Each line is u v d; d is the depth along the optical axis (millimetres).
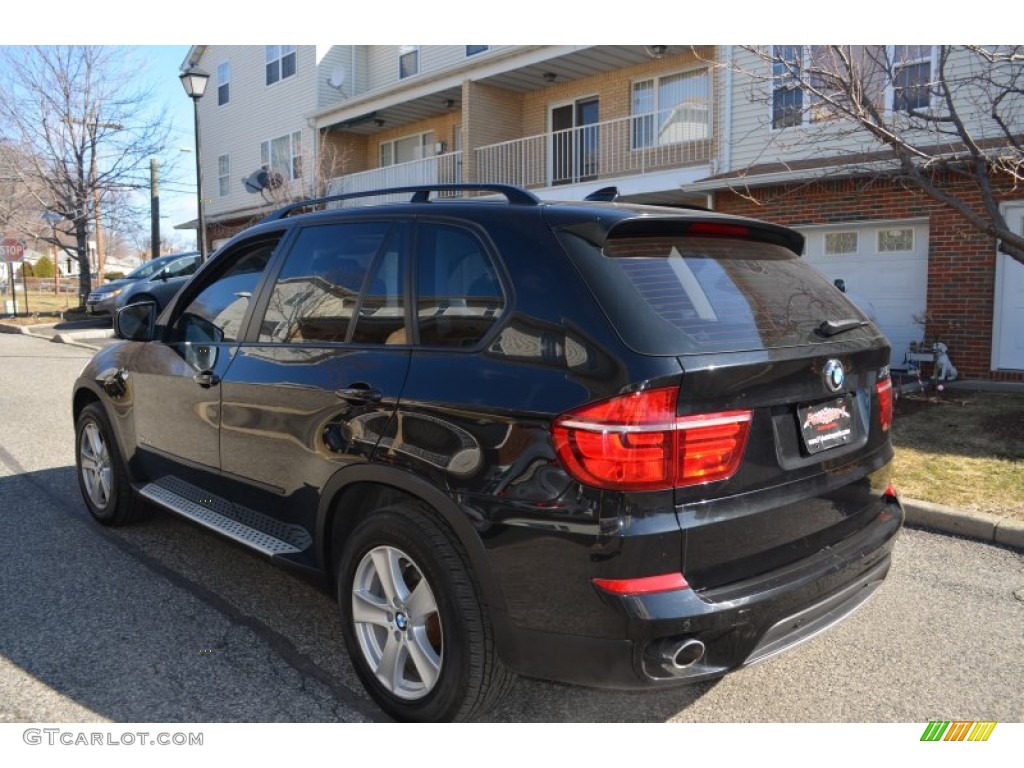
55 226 26000
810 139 10703
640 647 2289
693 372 2330
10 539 4766
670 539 2307
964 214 7016
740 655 2428
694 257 2787
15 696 3031
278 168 23406
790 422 2633
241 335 3752
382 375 2924
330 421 3078
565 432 2367
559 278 2574
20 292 44656
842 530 2824
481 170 18016
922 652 3475
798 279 3088
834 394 2785
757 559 2502
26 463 6730
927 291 10820
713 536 2383
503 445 2500
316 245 3529
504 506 2473
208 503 3928
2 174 24875
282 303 3594
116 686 3113
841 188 11367
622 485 2285
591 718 2979
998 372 10367
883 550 2900
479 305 2760
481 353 2676
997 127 10094
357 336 3154
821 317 2926
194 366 3945
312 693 3088
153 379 4258
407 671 2984
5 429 8266
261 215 23406
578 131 17734
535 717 2980
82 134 23625
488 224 2852
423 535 2664
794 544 2617
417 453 2727
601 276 2523
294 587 4105
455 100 19828
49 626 3611
